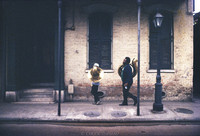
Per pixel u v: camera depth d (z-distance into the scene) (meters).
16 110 5.91
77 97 7.31
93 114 5.46
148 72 7.25
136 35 7.25
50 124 4.98
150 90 7.27
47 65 8.02
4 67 7.17
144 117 5.15
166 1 7.19
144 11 7.23
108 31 7.43
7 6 7.00
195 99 7.80
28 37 7.82
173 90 7.29
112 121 5.06
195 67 9.97
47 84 7.87
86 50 7.30
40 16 7.22
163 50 7.44
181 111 5.75
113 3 7.25
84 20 7.29
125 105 6.52
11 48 7.03
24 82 7.75
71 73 7.29
